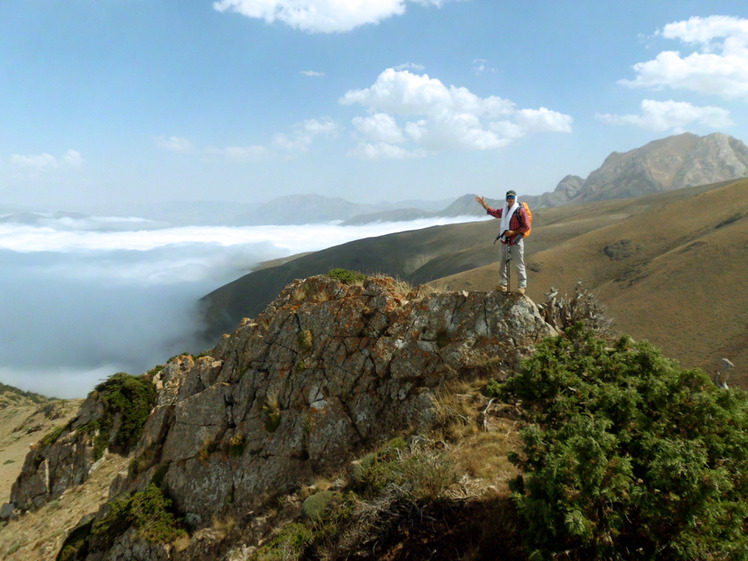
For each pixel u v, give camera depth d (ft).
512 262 40.37
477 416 33.04
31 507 81.92
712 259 317.83
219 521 42.98
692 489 16.85
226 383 52.16
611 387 20.94
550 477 17.60
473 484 26.30
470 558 21.15
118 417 87.40
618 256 408.46
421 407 37.19
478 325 39.22
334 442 41.16
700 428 19.76
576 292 39.01
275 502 40.29
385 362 42.01
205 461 48.39
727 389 20.51
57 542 65.31
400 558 23.58
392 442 34.04
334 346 45.93
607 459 18.16
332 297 49.96
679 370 22.22
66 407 220.23
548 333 36.94
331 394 43.78
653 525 17.83
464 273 410.11
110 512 50.52
